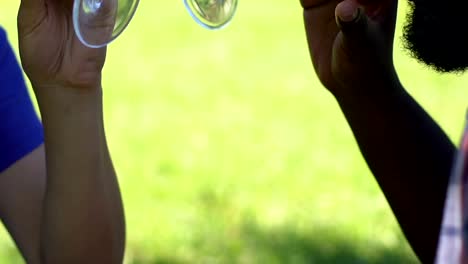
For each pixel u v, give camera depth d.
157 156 7.09
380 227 5.76
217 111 8.23
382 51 1.98
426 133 2.05
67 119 1.89
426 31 1.62
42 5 1.85
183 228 5.80
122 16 1.78
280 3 12.36
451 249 1.12
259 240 5.62
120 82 9.18
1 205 2.24
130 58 10.07
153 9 12.12
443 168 2.04
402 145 2.05
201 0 1.90
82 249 1.97
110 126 7.82
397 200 2.08
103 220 1.97
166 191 6.39
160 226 5.82
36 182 2.21
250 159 7.02
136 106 8.40
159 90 8.91
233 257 5.39
